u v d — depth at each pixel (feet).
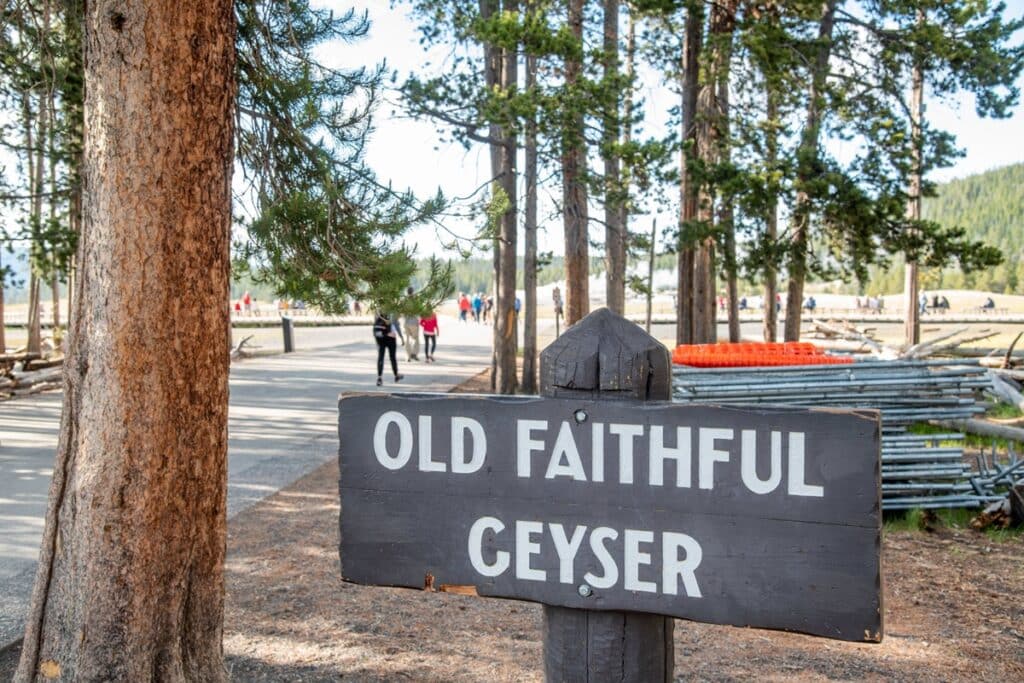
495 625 17.19
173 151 10.72
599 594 6.55
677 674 14.84
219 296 11.40
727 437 6.21
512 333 53.67
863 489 5.89
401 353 89.35
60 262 37.17
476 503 6.86
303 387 58.44
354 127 22.39
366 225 21.43
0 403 51.55
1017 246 556.10
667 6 58.44
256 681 14.25
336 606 17.98
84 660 10.75
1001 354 63.93
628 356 6.55
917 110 62.80
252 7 20.97
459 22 52.85
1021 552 22.53
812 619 6.02
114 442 10.66
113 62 10.53
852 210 53.21
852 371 26.30
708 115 61.00
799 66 60.95
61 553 10.98
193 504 11.28
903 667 15.08
